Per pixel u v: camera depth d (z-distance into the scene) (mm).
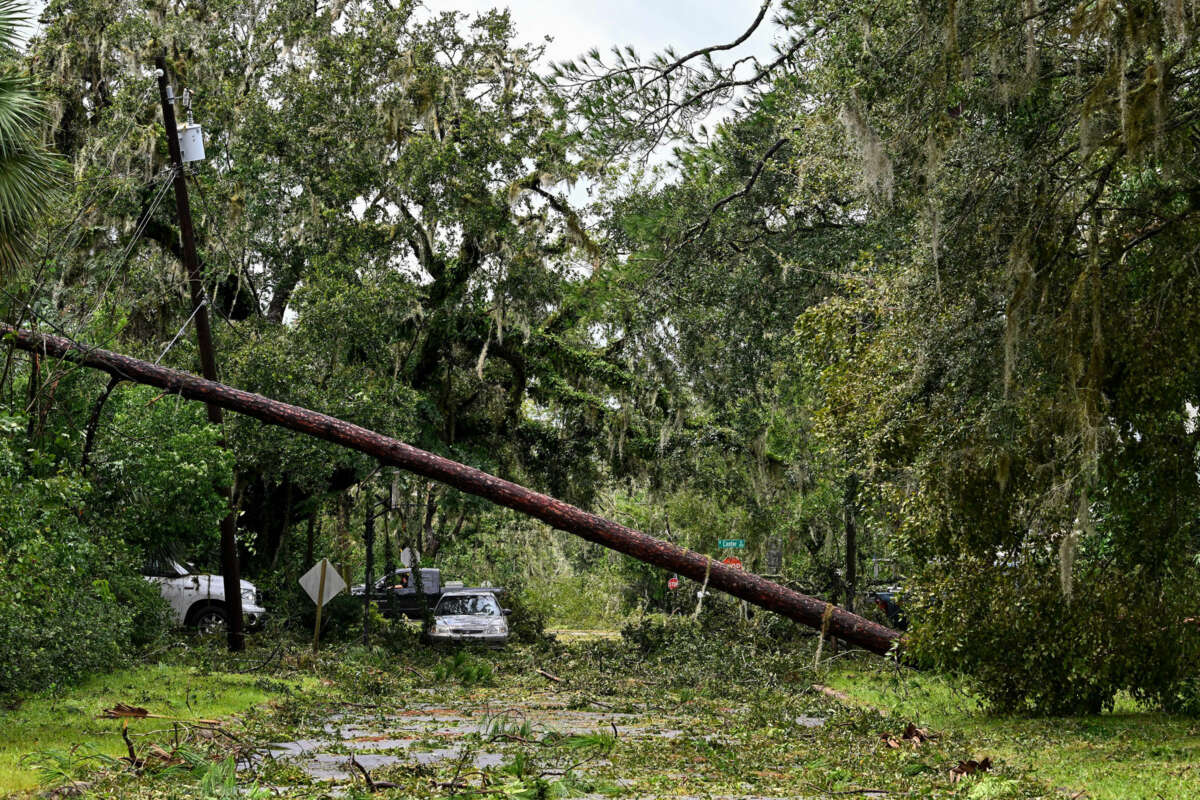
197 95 29328
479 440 33844
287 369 26500
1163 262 11773
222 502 21938
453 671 22484
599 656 25109
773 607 17125
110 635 16859
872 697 17625
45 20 29156
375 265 28797
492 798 8164
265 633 26359
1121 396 11938
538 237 28469
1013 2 10812
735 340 23109
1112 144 10492
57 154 13930
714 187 21562
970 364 12102
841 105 12055
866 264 16500
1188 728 12016
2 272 13703
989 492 12672
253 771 9312
